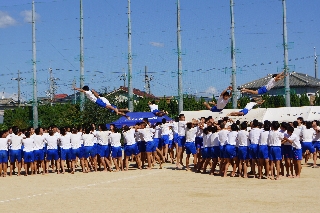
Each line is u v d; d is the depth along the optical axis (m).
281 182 18.86
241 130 20.75
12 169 26.20
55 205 14.71
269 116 34.66
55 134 24.98
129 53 46.91
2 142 24.12
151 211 13.17
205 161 22.98
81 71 48.41
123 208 13.77
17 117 57.00
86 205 14.50
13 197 16.70
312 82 70.00
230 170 23.84
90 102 45.34
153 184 19.09
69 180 21.52
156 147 26.09
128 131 25.16
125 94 57.25
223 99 19.38
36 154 24.78
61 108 56.97
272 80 19.08
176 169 24.92
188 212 12.87
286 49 43.25
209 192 16.50
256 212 12.63
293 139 20.28
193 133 23.66
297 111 34.03
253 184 18.45
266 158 20.12
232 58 43.31
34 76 49.72
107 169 25.97
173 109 51.66
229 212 12.73
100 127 25.17
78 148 24.88
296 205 13.54
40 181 21.50
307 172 22.39
